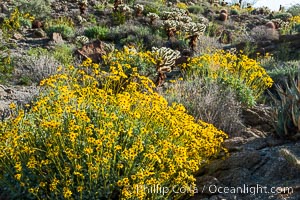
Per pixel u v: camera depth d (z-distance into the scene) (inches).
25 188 174.2
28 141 190.4
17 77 432.5
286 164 198.1
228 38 725.9
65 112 206.2
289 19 919.7
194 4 1096.8
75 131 193.5
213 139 206.7
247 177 196.7
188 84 326.3
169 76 451.8
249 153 211.0
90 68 450.0
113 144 185.3
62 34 693.9
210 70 358.6
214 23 866.8
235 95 310.7
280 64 472.4
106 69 404.2
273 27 776.3
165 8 948.0
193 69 381.1
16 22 690.2
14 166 178.2
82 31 732.0
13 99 356.2
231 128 264.4
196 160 191.8
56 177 179.3
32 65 446.0
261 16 1031.0
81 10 861.8
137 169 179.8
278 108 248.2
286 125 239.6
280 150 198.4
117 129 195.5
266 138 242.5
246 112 299.0
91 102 213.0
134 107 237.1
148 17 815.7
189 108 283.9
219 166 207.6
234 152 224.7
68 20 805.2
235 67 380.8
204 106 279.0
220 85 323.9
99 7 906.7
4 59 469.4
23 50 583.5
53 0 943.0
